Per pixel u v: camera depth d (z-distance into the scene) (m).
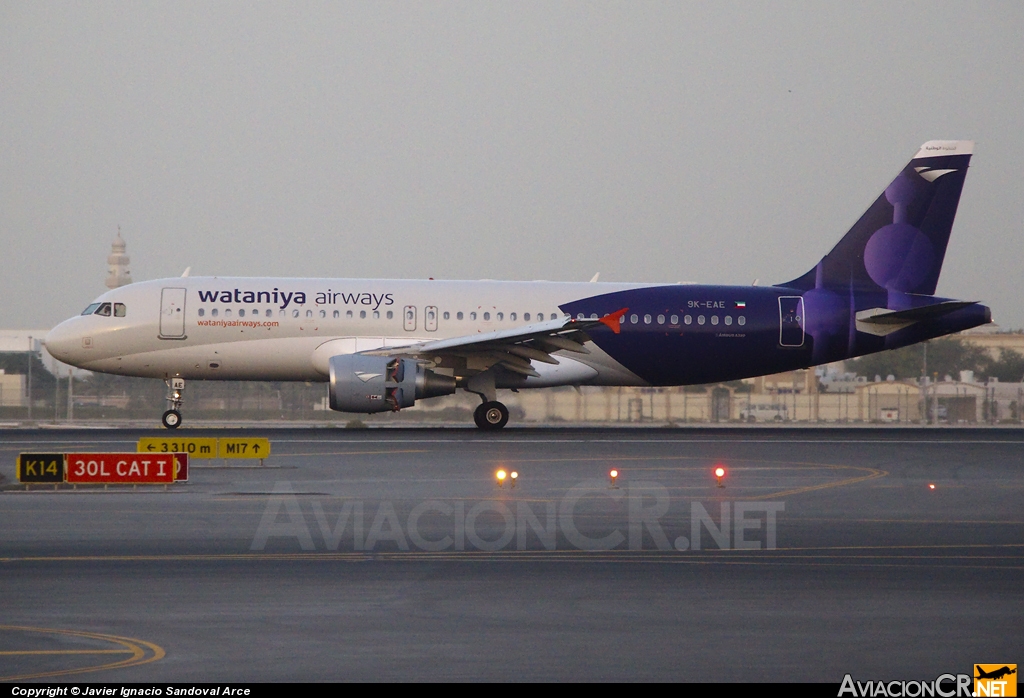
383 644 48.31
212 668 44.97
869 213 168.25
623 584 59.50
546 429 170.25
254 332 155.62
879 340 167.50
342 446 130.25
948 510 86.56
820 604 55.72
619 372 164.25
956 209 168.38
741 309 164.75
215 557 65.25
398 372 148.38
